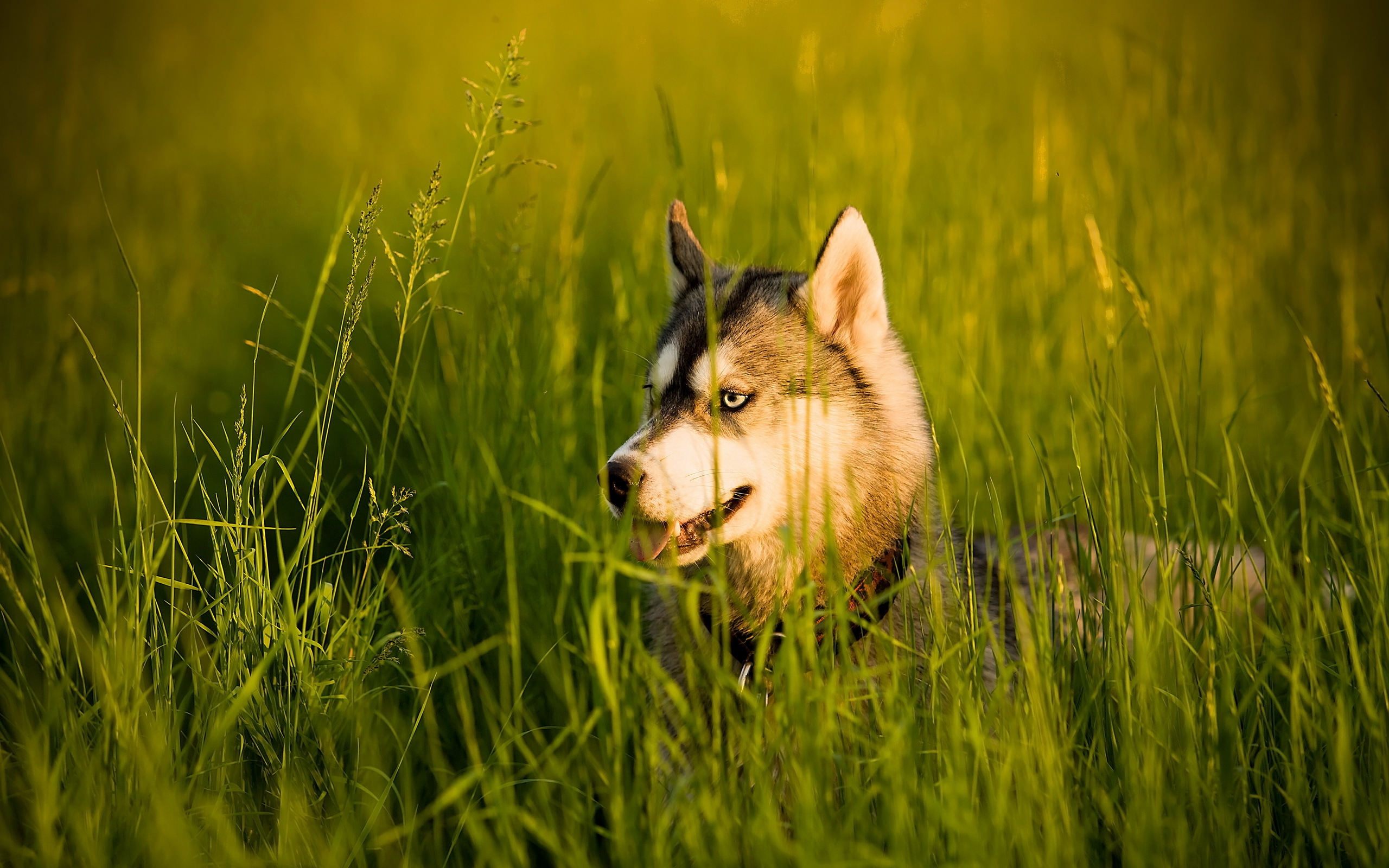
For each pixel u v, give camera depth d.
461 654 4.88
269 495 6.60
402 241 9.66
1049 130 9.55
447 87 13.74
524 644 5.11
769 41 14.53
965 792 3.29
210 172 12.50
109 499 6.50
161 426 7.71
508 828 3.47
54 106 12.52
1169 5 13.89
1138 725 3.62
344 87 14.74
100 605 5.06
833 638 4.25
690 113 12.36
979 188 9.01
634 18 16.31
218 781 3.74
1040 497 4.51
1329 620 4.18
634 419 6.61
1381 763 3.44
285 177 12.28
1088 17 14.28
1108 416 5.13
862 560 4.64
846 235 4.57
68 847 3.45
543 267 7.34
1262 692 4.00
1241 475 6.09
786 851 3.11
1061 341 7.94
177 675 4.29
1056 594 4.27
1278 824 3.73
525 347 6.66
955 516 5.64
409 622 4.30
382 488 5.21
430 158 11.23
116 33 16.48
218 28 17.58
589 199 6.81
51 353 7.17
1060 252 8.58
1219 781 3.46
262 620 3.97
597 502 5.75
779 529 4.54
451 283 8.38
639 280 7.55
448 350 6.60
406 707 4.89
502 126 4.65
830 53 11.30
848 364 4.69
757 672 3.68
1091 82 12.03
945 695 4.03
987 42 14.06
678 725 4.17
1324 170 9.76
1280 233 8.84
